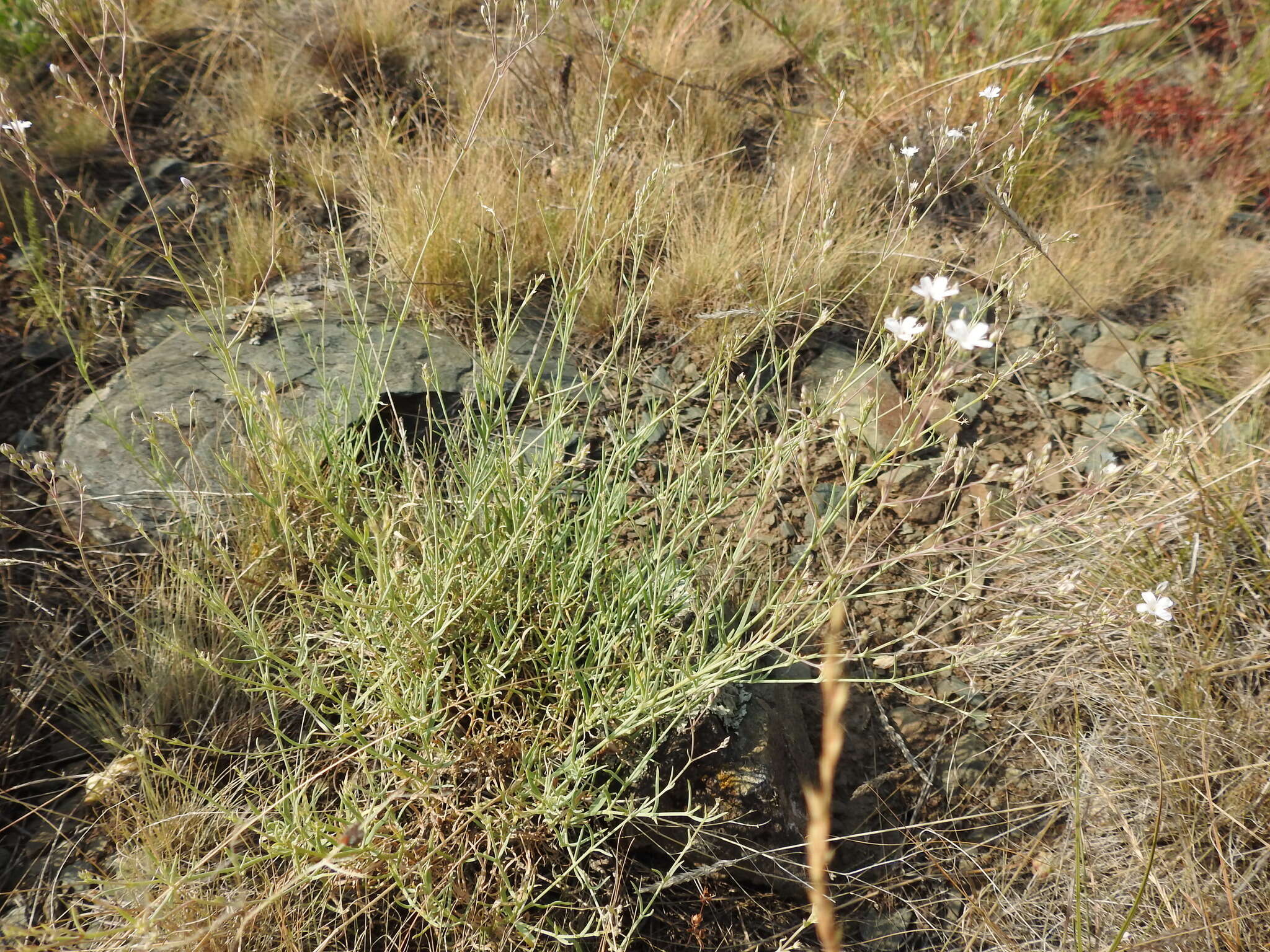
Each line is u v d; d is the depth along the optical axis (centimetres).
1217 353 382
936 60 473
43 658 243
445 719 217
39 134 415
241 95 464
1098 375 380
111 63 457
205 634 247
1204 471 280
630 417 333
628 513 242
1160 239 438
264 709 237
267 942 191
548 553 234
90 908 200
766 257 352
